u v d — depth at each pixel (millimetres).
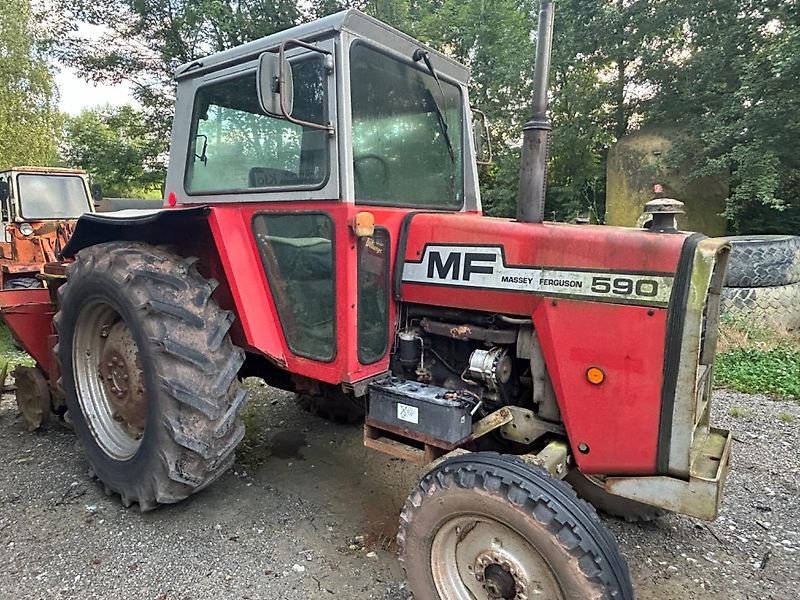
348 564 2365
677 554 2457
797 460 3312
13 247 7449
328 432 3752
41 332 3656
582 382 1945
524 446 2426
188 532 2580
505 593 1809
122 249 2711
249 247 2613
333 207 2246
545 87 2178
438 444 2160
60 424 3832
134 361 2832
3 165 13281
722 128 7254
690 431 1764
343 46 2158
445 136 2812
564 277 1982
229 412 2508
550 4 2125
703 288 1715
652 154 8320
